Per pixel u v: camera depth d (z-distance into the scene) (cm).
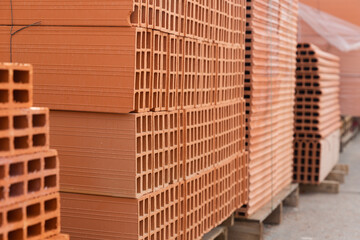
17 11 352
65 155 353
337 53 1047
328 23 1027
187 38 410
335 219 723
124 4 326
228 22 504
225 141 513
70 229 355
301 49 842
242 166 565
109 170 344
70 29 341
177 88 398
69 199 354
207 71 459
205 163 464
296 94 859
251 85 576
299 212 761
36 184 246
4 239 227
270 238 625
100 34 334
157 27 356
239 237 590
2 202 226
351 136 1638
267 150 642
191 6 411
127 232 344
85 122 346
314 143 849
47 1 345
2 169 227
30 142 239
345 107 1054
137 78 339
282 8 679
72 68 342
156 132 368
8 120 228
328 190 898
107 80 335
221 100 495
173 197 400
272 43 639
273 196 675
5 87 228
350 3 1010
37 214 246
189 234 432
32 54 351
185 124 413
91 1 334
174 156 403
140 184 346
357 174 1092
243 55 555
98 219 349
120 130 339
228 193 527
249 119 579
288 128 747
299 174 859
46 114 246
